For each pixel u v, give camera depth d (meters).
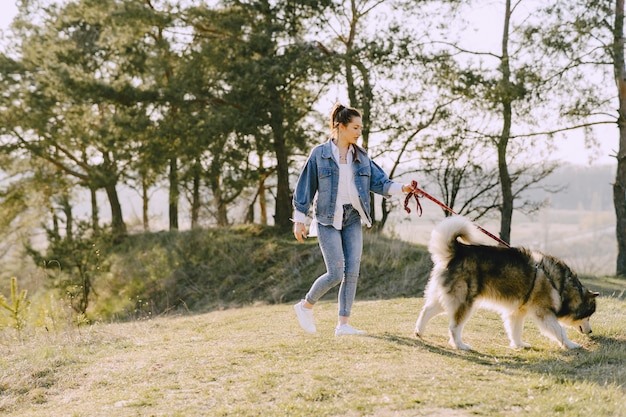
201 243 18.61
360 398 4.19
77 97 19.50
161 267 17.97
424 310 6.21
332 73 18.25
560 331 5.94
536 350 5.93
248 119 18.36
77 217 19.06
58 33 24.52
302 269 15.65
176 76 19.92
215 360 5.39
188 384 4.79
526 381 4.48
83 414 4.28
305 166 5.70
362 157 5.69
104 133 20.62
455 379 4.55
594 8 15.44
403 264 13.88
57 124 24.39
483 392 4.21
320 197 5.64
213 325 8.59
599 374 4.83
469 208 19.48
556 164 18.55
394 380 4.52
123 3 19.42
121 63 21.41
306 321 6.00
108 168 24.12
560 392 4.18
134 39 20.77
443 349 5.68
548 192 19.25
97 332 7.89
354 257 5.81
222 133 18.72
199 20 19.97
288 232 19.36
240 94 18.89
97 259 16.73
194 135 18.86
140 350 6.37
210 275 17.08
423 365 4.93
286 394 4.35
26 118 23.53
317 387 4.41
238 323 8.57
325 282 5.78
